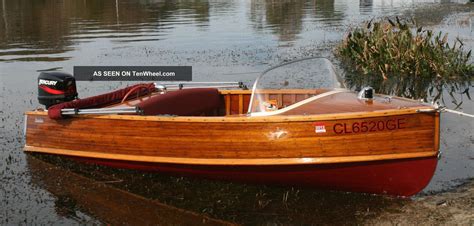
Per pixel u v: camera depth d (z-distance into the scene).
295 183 6.82
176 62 16.72
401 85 13.32
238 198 6.71
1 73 15.09
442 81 13.64
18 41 21.78
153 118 6.91
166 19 31.06
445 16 29.52
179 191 6.96
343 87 7.46
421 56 14.36
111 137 7.29
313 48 19.22
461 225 5.71
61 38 22.73
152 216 6.22
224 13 34.78
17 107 11.27
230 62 16.61
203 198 6.72
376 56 15.03
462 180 7.01
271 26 27.14
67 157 7.86
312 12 35.09
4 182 7.24
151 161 7.06
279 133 6.38
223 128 6.59
